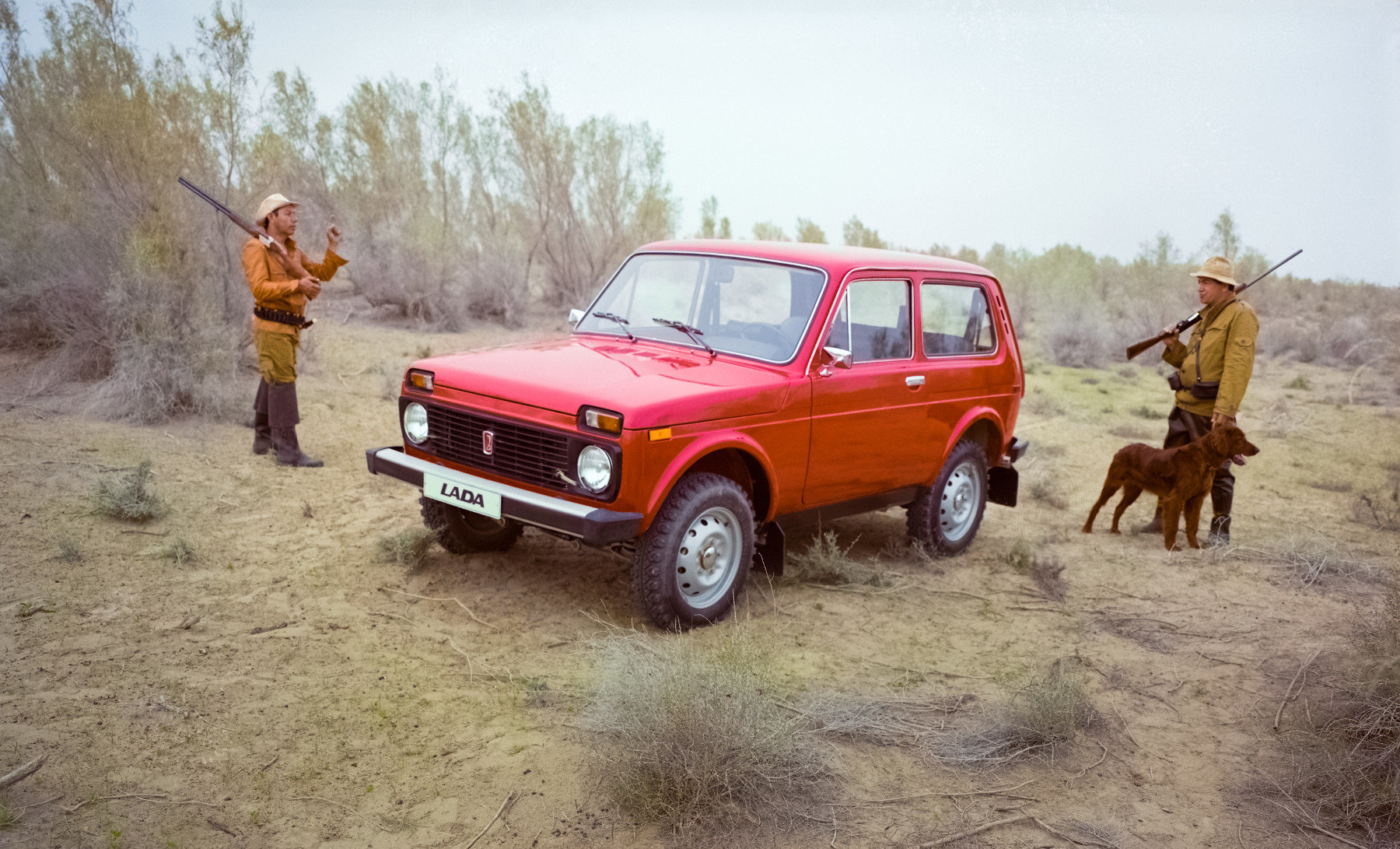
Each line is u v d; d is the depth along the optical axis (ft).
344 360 37.55
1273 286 91.66
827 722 12.17
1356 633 14.44
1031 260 87.97
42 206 30.63
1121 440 35.78
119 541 16.75
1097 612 17.33
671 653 13.26
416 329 48.21
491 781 10.45
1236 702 13.78
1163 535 22.81
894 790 10.91
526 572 17.07
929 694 13.42
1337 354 63.46
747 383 14.76
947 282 19.07
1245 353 20.08
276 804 9.78
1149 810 10.83
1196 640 16.17
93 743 10.54
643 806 10.02
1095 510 22.70
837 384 16.08
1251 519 24.81
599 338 17.47
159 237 28.22
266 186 32.07
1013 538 22.20
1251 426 39.47
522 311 54.65
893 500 18.56
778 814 10.23
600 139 60.90
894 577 18.39
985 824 10.31
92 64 30.09
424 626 14.47
